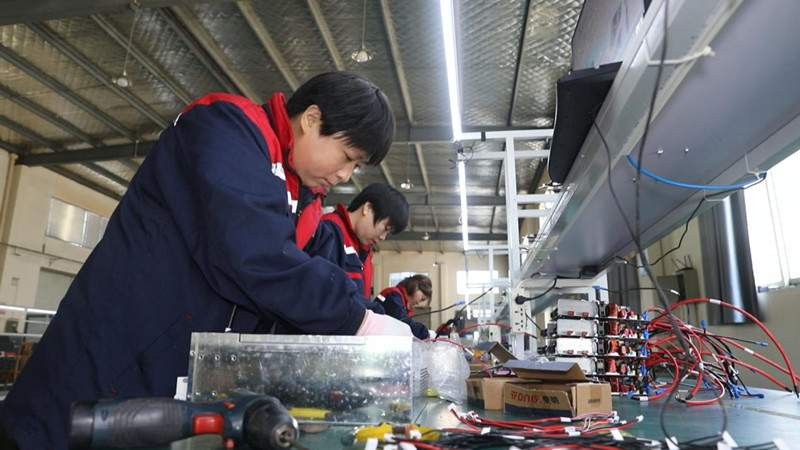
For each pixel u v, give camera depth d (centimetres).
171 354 79
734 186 128
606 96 101
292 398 71
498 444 58
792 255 356
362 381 72
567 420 82
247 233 71
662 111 92
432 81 556
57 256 875
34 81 600
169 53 530
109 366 77
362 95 89
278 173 87
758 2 63
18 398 79
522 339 243
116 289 80
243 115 83
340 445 59
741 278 367
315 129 91
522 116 623
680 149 110
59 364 78
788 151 106
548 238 188
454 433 64
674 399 130
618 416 93
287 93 586
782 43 73
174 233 81
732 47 73
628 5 108
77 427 51
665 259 475
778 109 93
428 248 1435
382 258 1472
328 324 74
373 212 201
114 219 85
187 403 57
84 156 770
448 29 205
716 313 383
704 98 89
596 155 115
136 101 623
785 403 125
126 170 881
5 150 795
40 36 507
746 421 89
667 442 54
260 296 71
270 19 462
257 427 53
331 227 181
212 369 72
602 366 156
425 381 130
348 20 461
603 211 152
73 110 671
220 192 73
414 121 650
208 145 78
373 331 78
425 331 265
